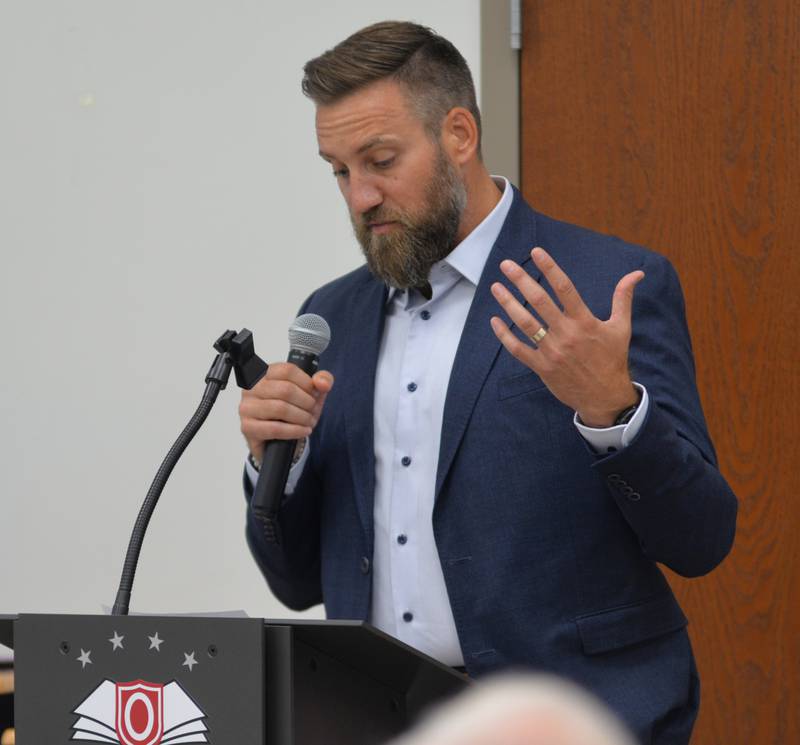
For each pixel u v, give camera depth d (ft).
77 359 26.40
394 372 15.25
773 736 20.94
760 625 21.09
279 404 13.60
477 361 14.24
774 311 21.06
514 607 13.60
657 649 13.87
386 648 9.39
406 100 14.43
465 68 15.26
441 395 14.64
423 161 14.47
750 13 21.31
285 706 9.21
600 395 12.09
